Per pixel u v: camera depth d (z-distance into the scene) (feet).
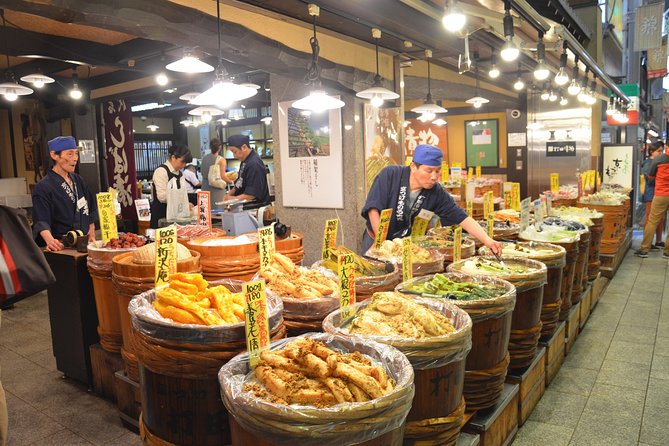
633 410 10.44
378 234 10.48
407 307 6.60
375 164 17.80
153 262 8.46
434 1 12.00
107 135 28.32
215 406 6.04
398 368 5.35
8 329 15.94
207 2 11.94
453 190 27.45
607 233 22.29
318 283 7.67
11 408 10.77
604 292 19.92
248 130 51.29
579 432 9.62
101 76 26.76
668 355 13.34
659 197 25.96
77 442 9.45
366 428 4.46
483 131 38.83
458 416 6.55
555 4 22.29
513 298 8.03
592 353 13.62
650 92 70.23
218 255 9.44
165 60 19.69
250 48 12.60
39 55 18.56
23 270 5.73
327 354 5.00
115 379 10.46
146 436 6.53
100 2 9.37
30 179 34.53
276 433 4.43
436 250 10.64
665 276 22.27
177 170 19.39
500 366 8.00
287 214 18.74
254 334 5.67
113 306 10.19
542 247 11.97
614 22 41.75
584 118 31.94
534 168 33.88
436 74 24.88
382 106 18.19
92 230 12.59
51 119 33.58
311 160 17.74
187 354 5.88
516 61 19.27
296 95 17.80
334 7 11.75
